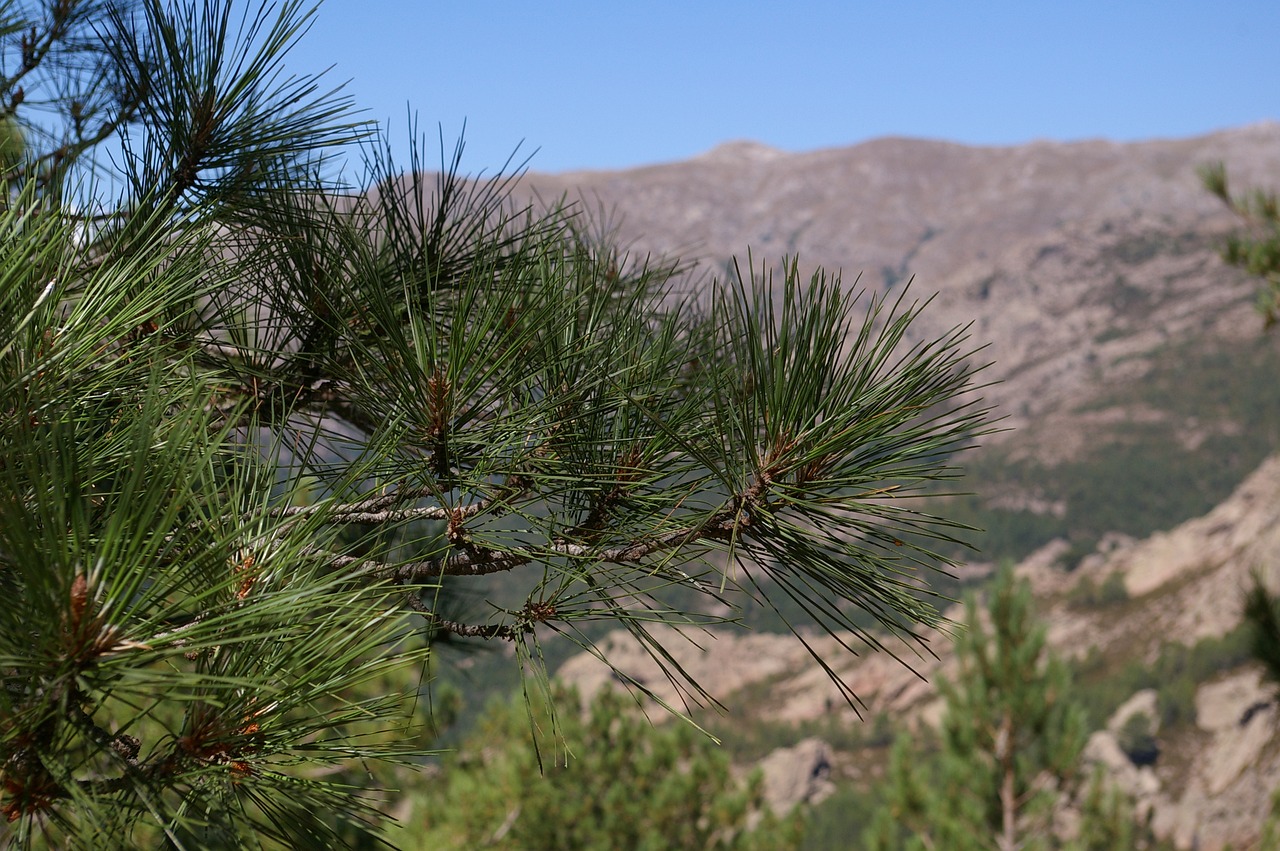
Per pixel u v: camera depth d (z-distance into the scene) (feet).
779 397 5.43
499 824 35.50
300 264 6.88
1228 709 245.86
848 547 5.25
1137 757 241.35
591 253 7.89
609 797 40.68
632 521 5.95
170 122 6.91
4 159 6.25
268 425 6.41
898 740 35.45
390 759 4.58
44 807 3.56
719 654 418.10
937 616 5.26
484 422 5.92
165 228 6.15
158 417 4.08
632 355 6.57
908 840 32.71
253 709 4.11
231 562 4.20
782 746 346.95
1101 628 356.59
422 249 6.82
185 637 3.56
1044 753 33.27
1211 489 568.00
